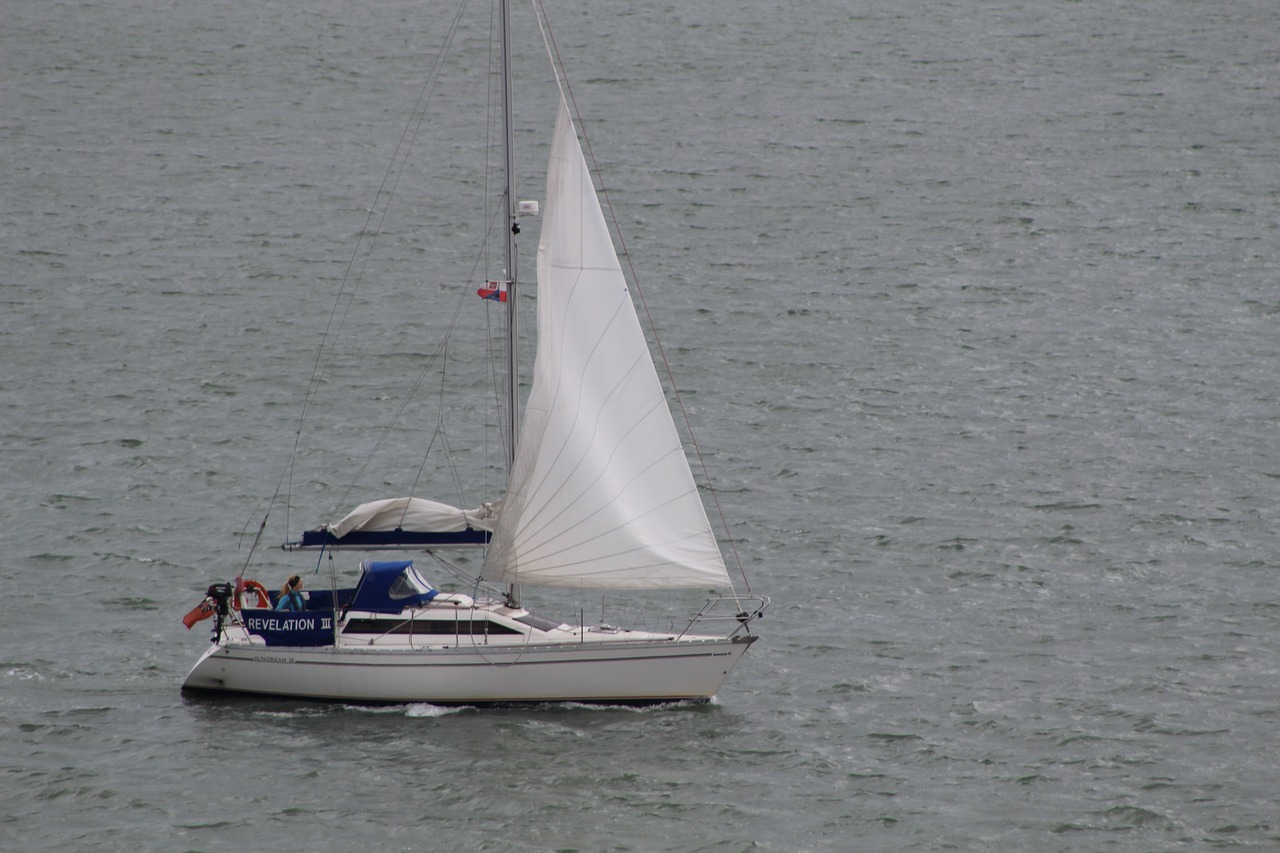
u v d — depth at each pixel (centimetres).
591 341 16062
